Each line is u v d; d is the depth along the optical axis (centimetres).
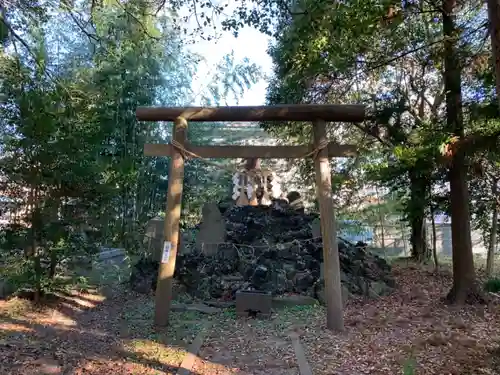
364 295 909
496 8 374
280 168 1738
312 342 594
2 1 650
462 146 724
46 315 690
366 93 1155
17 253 733
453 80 827
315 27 696
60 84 682
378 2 656
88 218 765
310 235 1009
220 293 855
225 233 1008
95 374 450
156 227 1080
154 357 515
